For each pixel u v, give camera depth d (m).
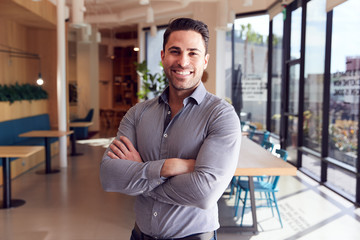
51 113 9.26
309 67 6.24
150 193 1.28
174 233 1.29
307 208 4.46
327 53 5.36
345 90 4.90
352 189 4.81
